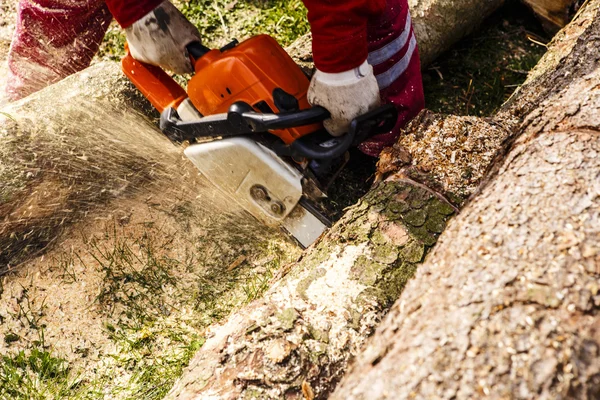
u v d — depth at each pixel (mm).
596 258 1513
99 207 2734
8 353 2328
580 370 1359
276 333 1885
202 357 1935
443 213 2115
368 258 2049
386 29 2393
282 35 3539
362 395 1458
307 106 2139
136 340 2393
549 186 1709
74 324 2428
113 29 3588
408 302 1638
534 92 2498
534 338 1407
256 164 2197
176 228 2721
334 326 1913
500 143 2244
